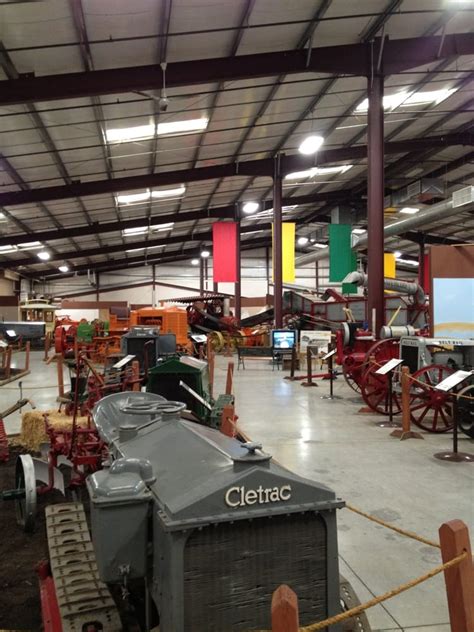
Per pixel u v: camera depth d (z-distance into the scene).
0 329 22.28
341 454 6.15
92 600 2.30
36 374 14.98
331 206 27.39
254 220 29.69
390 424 7.90
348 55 10.36
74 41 8.10
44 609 2.39
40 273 37.50
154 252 37.41
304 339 16.73
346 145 17.47
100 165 14.20
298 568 1.83
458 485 4.95
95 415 3.25
